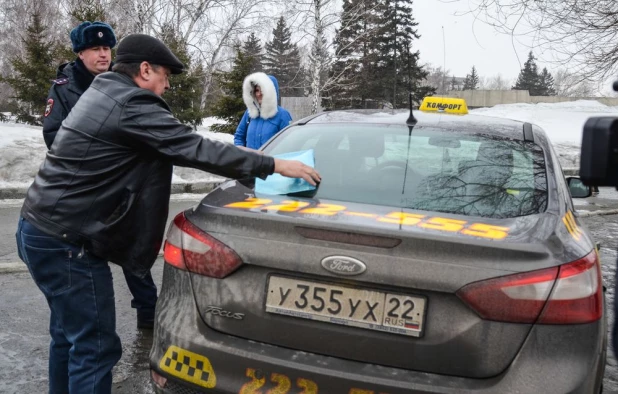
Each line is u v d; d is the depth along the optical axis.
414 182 2.69
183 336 2.27
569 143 17.62
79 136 2.43
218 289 2.24
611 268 6.33
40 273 2.51
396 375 2.03
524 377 1.94
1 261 5.54
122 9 20.72
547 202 2.54
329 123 3.35
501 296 1.96
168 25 21.89
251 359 2.15
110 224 2.47
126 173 2.48
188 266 2.31
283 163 2.58
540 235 2.16
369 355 2.07
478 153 2.92
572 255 2.10
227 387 2.18
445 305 2.01
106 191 2.46
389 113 3.55
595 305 2.05
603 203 11.56
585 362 1.99
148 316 4.05
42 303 4.52
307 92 22.38
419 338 2.02
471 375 1.99
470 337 1.98
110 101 2.43
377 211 2.39
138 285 3.98
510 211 2.45
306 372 2.09
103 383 2.58
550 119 28.81
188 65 16.58
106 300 2.57
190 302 2.29
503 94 43.59
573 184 3.67
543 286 1.98
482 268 1.99
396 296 2.04
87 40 3.62
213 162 2.44
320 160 2.93
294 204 2.45
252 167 2.50
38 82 16.42
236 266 2.21
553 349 1.97
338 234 2.11
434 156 2.90
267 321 2.18
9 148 9.58
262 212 2.28
